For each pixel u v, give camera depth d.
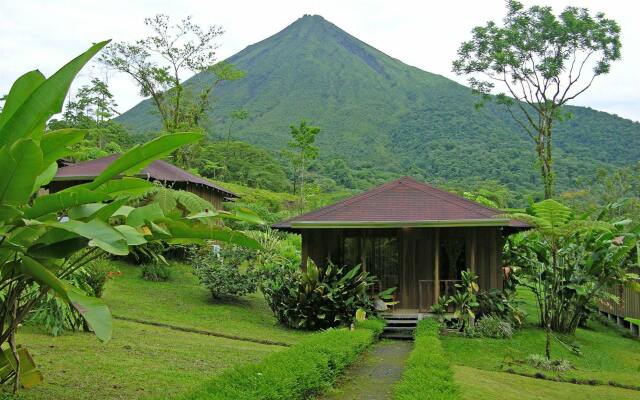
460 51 34.69
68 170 20.56
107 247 4.28
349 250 17.61
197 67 36.81
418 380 7.98
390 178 98.50
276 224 17.00
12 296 5.30
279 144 146.38
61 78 4.53
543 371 12.38
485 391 9.51
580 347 15.25
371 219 16.38
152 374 7.97
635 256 16.75
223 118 180.38
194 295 18.50
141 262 20.55
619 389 11.18
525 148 116.75
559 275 16.59
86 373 7.67
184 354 9.75
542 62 32.72
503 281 17.70
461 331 15.63
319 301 15.73
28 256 4.57
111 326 4.09
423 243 17.42
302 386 7.27
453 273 17.30
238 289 17.86
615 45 32.03
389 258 17.56
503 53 32.72
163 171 21.38
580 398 10.12
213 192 24.98
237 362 9.52
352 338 10.93
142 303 16.25
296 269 19.27
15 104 4.80
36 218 4.70
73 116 49.00
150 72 36.19
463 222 15.89
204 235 5.66
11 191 4.30
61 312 10.19
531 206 16.80
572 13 32.50
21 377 6.17
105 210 4.85
